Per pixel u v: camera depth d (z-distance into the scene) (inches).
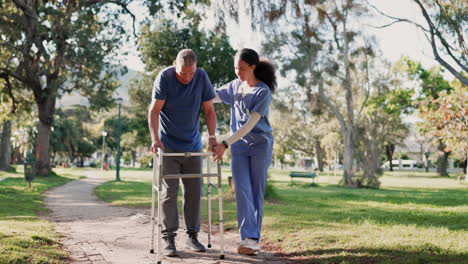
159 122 166.1
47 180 896.9
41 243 168.1
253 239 156.9
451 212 317.4
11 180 848.9
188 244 166.1
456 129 813.9
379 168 908.6
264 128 163.3
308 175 973.2
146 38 556.4
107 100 994.1
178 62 152.3
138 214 286.0
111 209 349.1
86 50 782.5
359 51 875.4
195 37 527.8
